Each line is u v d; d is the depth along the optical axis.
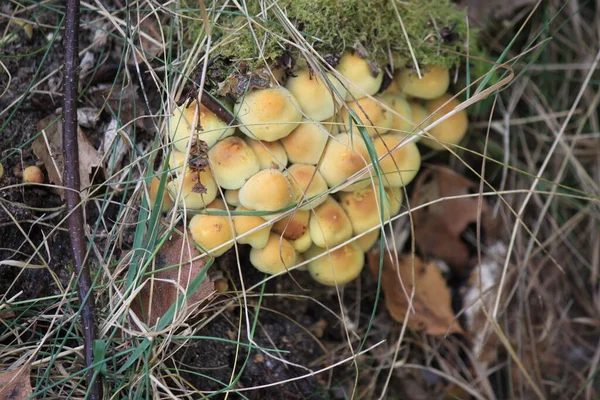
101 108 0.51
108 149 0.50
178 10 0.50
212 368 0.49
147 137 0.51
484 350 0.57
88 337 0.46
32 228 0.50
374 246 0.56
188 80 0.49
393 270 0.56
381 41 0.50
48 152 0.50
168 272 0.48
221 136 0.48
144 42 0.51
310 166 0.49
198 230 0.48
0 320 0.47
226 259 0.51
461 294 0.57
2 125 0.50
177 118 0.48
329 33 0.49
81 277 0.47
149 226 0.48
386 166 0.49
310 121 0.48
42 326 0.48
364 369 0.55
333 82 0.49
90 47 0.51
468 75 0.50
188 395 0.47
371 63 0.49
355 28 0.49
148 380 0.46
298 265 0.49
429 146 0.55
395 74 0.51
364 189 0.50
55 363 0.47
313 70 0.48
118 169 0.51
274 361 0.52
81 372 0.46
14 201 0.49
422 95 0.51
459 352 0.57
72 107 0.48
